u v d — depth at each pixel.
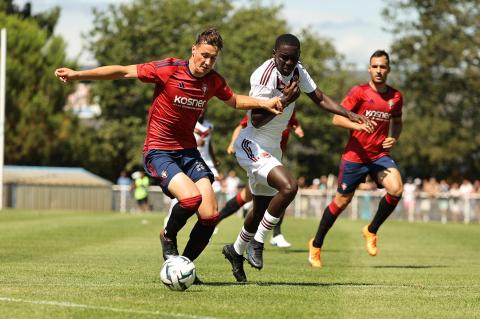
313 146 160.75
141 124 152.75
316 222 73.62
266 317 16.69
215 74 21.45
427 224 75.56
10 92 123.88
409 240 49.88
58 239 40.44
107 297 18.69
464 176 155.12
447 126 141.38
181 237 43.62
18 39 125.88
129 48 154.50
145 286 20.92
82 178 111.19
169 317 16.25
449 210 96.19
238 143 24.28
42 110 126.69
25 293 19.17
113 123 150.12
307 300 19.36
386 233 57.31
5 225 51.19
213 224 21.50
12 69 123.88
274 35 154.88
